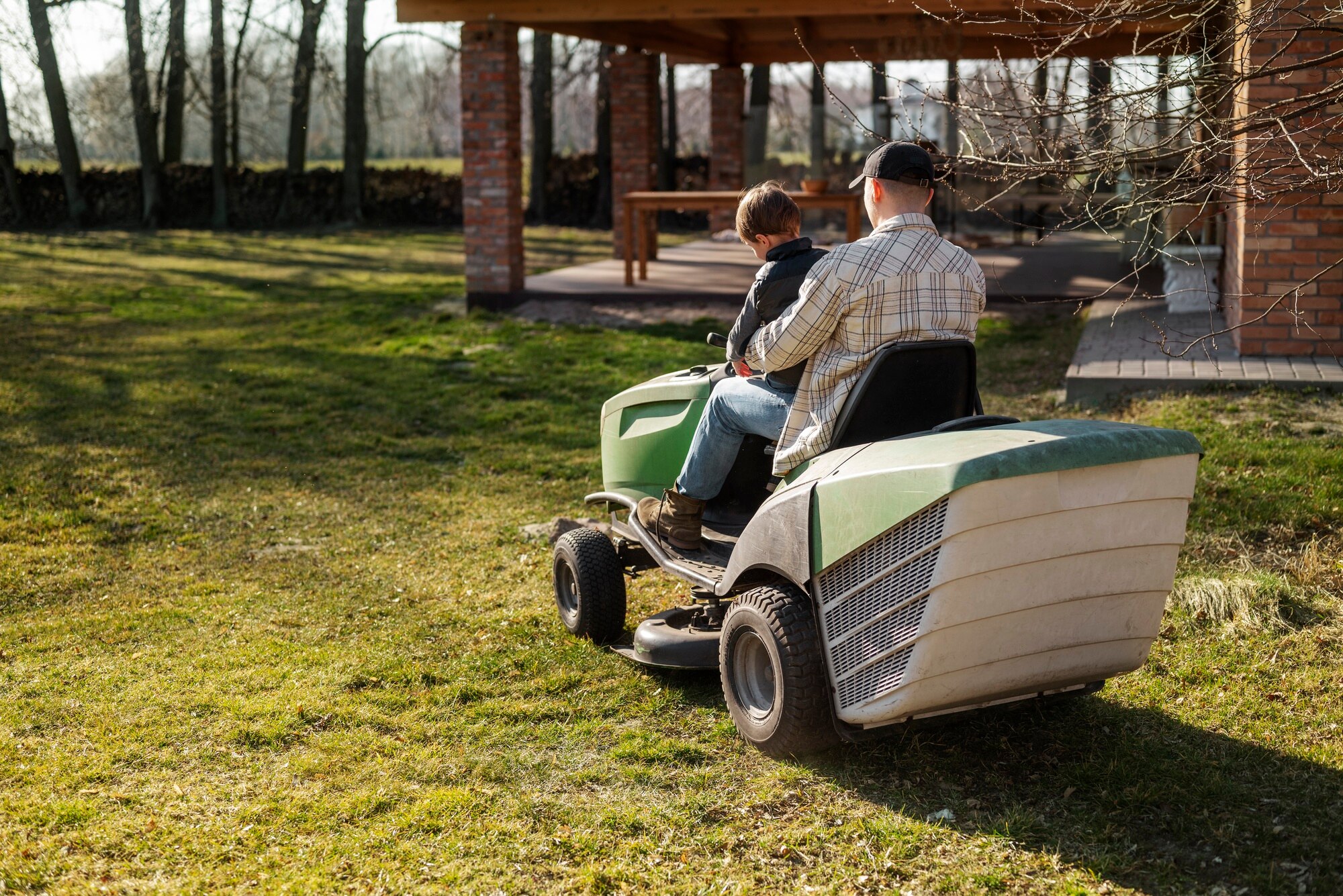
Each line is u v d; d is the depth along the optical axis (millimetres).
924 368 3213
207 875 2824
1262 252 7664
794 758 3398
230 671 4199
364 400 9078
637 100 16188
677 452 4281
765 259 3648
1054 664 3008
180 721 3756
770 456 4090
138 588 5219
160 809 3172
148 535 5988
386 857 2920
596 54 29297
